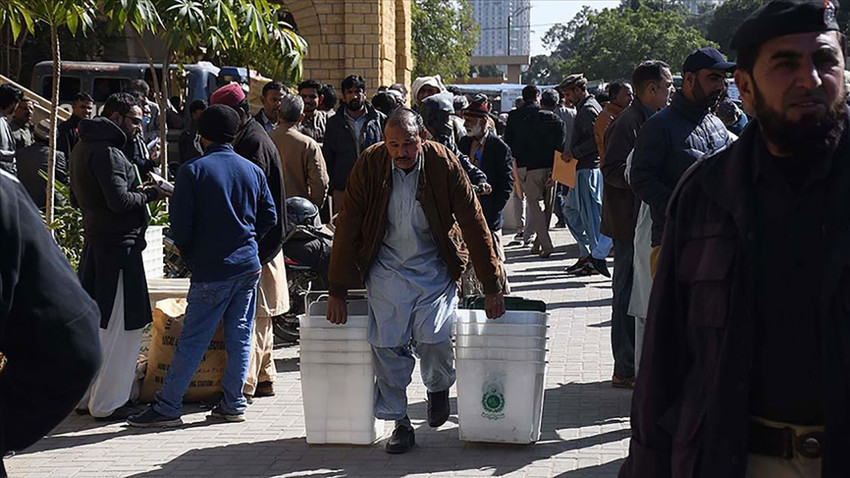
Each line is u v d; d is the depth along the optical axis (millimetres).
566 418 6590
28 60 23656
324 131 11430
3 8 8742
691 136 6078
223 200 6383
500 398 5895
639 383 2850
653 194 6023
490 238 5754
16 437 2279
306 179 9188
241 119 7055
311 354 6004
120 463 5910
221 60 17828
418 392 7340
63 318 2209
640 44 69625
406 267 5723
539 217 13938
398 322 5715
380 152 5629
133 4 8211
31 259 2201
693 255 2736
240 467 5801
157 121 16156
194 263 6453
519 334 5844
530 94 13797
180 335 6559
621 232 7098
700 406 2713
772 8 2533
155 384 7012
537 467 5676
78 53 23844
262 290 7188
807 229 2605
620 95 10289
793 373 2615
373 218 5656
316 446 6109
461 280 7516
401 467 5727
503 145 8875
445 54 51125
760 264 2629
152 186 6582
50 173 8812
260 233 6684
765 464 2686
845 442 2549
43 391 2248
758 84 2566
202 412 6902
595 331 9281
